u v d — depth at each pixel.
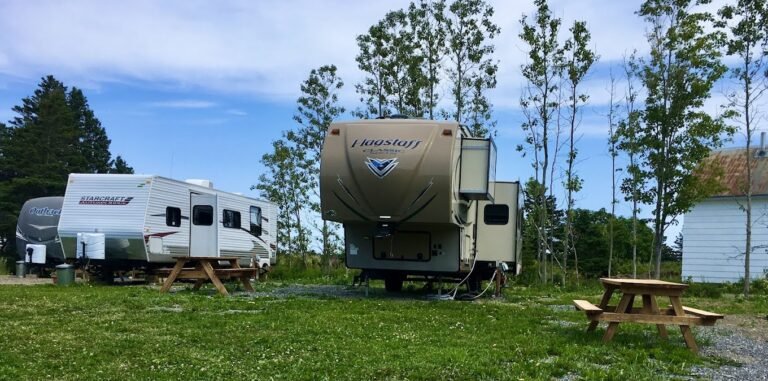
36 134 41.97
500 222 14.20
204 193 18.06
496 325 8.18
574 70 20.02
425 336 7.02
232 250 19.12
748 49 16.98
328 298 11.87
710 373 5.53
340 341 6.51
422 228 11.93
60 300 10.34
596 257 28.67
